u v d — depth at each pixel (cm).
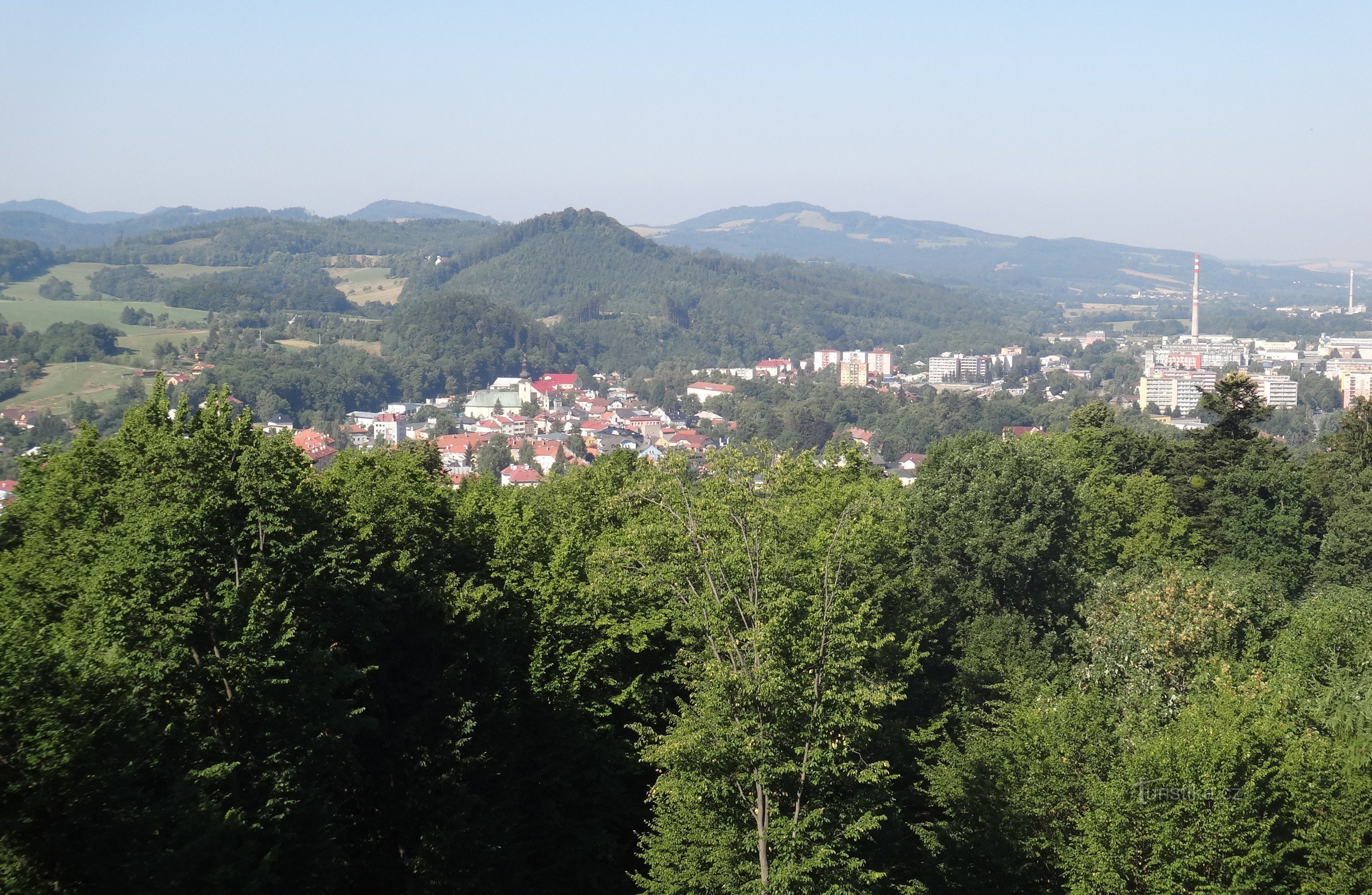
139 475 3036
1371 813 2886
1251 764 2984
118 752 2294
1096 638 4466
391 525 3566
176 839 2333
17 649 2231
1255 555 7006
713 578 3006
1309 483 8100
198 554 2803
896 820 3538
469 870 3253
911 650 4162
